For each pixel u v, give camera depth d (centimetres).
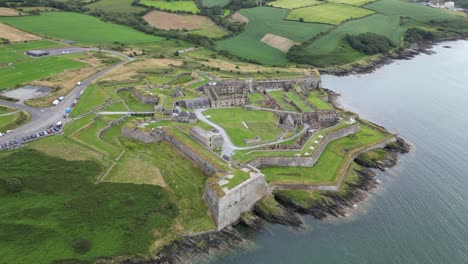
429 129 18862
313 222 12131
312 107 18350
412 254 10894
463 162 15688
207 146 14275
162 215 11469
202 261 10544
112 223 10944
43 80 19838
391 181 14338
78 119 16012
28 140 13925
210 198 11831
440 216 12381
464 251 10981
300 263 10631
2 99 17388
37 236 10250
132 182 12400
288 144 15350
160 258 10425
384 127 18975
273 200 12762
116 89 19700
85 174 12412
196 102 18312
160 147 14725
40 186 11750
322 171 14300
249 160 13800
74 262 9762
